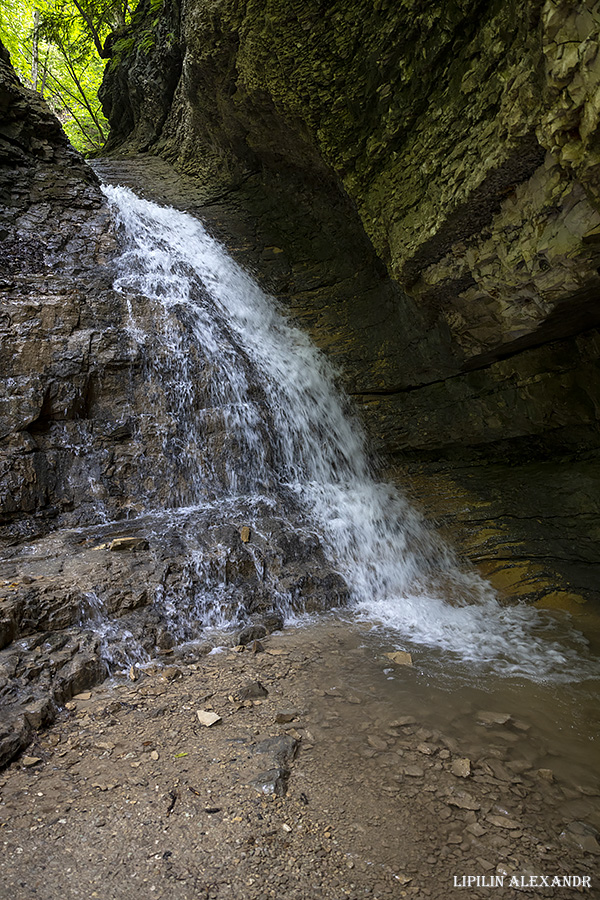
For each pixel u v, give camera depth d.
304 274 10.25
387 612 5.48
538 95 3.47
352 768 2.95
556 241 3.99
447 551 6.63
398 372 8.27
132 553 5.24
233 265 10.56
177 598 4.86
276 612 5.22
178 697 3.73
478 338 6.16
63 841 2.43
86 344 6.88
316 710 3.57
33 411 6.14
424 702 3.69
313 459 8.16
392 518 7.11
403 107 5.20
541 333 5.55
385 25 5.01
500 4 3.87
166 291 8.70
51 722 3.41
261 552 5.68
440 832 2.49
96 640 4.17
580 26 2.93
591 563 5.77
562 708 3.63
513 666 4.27
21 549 5.28
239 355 8.35
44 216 8.80
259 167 11.26
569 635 4.89
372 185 6.11
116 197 10.69
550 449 6.71
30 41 18.36
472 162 4.37
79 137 21.52
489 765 2.97
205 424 7.16
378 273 8.96
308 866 2.29
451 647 4.64
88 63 19.44
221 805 2.66
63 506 6.00
